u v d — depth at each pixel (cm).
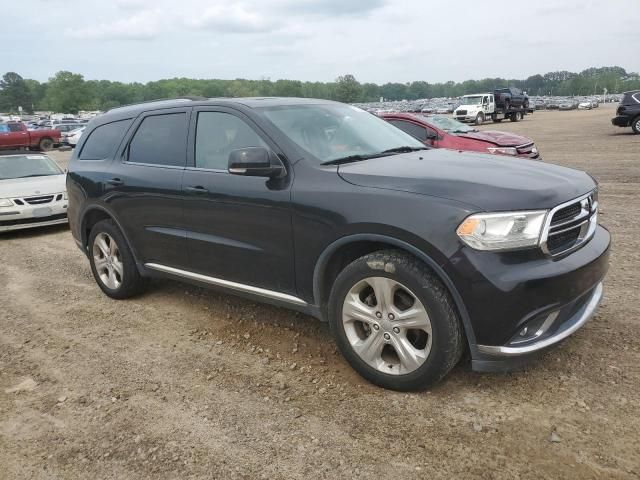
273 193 360
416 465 265
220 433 301
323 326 432
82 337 446
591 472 251
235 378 361
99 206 502
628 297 445
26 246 816
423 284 299
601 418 289
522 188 301
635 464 254
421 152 416
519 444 274
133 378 371
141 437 303
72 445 300
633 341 368
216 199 394
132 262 500
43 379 378
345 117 441
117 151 497
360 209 318
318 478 261
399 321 315
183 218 425
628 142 1764
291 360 381
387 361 333
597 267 316
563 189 312
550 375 333
